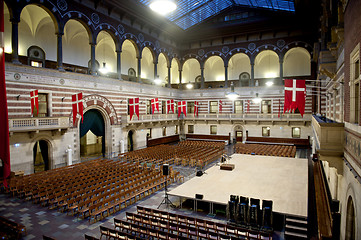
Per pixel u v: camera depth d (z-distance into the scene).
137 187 14.95
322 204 11.78
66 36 27.89
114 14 28.20
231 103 38.34
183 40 40.09
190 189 14.44
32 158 20.19
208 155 25.72
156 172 18.59
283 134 35.25
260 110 36.53
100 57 32.12
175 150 28.41
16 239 10.14
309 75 36.44
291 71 37.62
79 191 14.18
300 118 33.62
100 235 10.80
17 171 18.47
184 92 41.62
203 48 39.75
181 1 29.83
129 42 34.12
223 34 37.31
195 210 13.46
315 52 26.52
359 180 7.01
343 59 11.11
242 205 11.45
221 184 15.34
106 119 27.62
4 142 6.13
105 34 30.95
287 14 32.78
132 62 37.16
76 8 23.94
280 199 12.78
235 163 21.20
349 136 8.62
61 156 22.62
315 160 23.00
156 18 32.75
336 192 12.41
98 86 26.44
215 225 10.88
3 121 6.12
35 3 20.47
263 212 11.16
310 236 10.75
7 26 23.16
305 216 10.72
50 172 18.39
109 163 22.22
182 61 41.19
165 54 37.56
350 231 8.74
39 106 21.92
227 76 39.06
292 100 13.52
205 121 40.25
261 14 34.84
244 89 37.44
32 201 14.34
